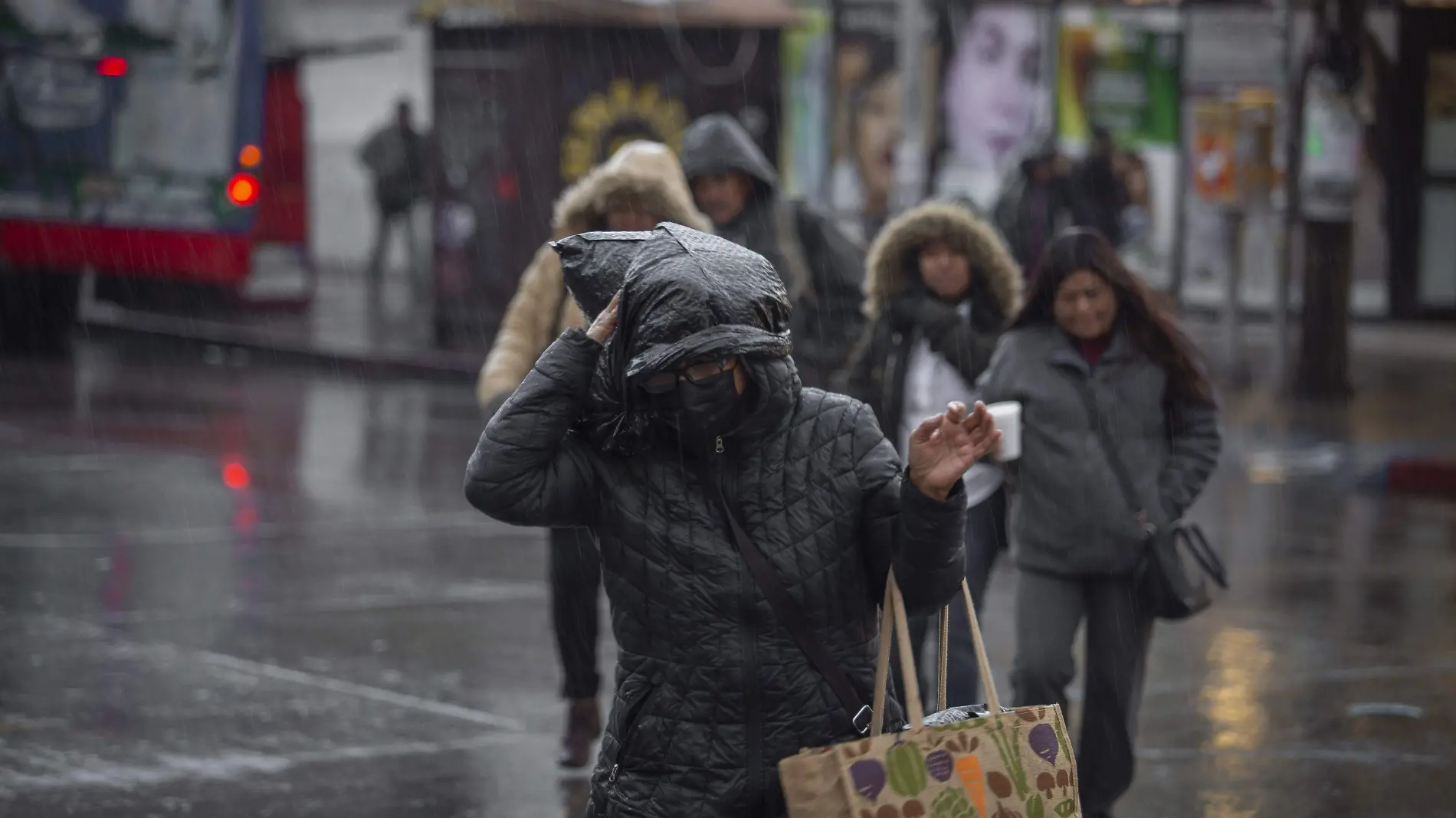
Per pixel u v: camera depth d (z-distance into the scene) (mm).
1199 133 62781
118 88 62406
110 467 43969
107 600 30219
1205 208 73000
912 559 11172
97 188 62500
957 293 22547
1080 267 19141
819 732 11477
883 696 11297
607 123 63188
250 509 38906
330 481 42719
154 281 81188
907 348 22422
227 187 63094
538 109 63625
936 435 10969
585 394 11719
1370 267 81062
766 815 11469
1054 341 19406
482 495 11594
